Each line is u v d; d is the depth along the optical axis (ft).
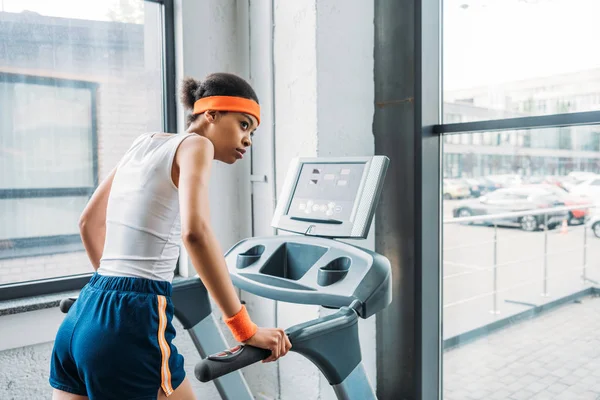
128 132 8.21
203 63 8.49
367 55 7.86
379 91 7.89
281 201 6.06
